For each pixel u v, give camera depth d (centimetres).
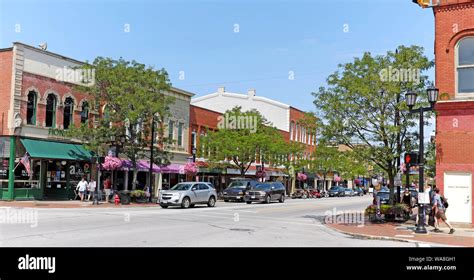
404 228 1856
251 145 4278
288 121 6128
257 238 1466
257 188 3816
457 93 1897
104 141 3009
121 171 3553
